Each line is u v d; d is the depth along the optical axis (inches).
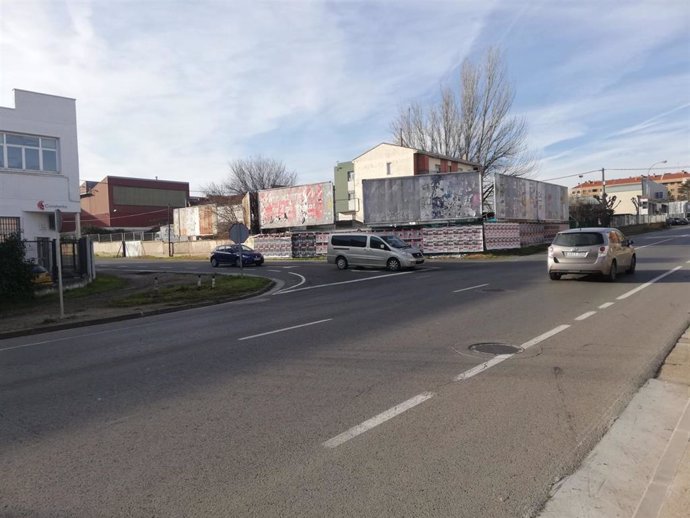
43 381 274.7
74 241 909.2
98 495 144.4
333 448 169.6
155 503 139.1
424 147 2048.5
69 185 957.8
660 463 151.3
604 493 137.0
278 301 598.9
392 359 278.7
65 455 172.6
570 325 350.3
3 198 869.2
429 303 486.0
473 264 1014.4
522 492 138.9
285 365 278.1
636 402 202.1
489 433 177.2
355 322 404.5
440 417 192.7
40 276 749.3
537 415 191.8
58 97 945.5
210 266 1348.4
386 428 184.4
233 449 171.6
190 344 358.0
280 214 1686.8
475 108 1931.6
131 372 283.9
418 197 1318.9
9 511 137.0
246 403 217.6
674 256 920.3
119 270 1284.4
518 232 1382.9
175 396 233.0
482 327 354.9
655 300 445.4
